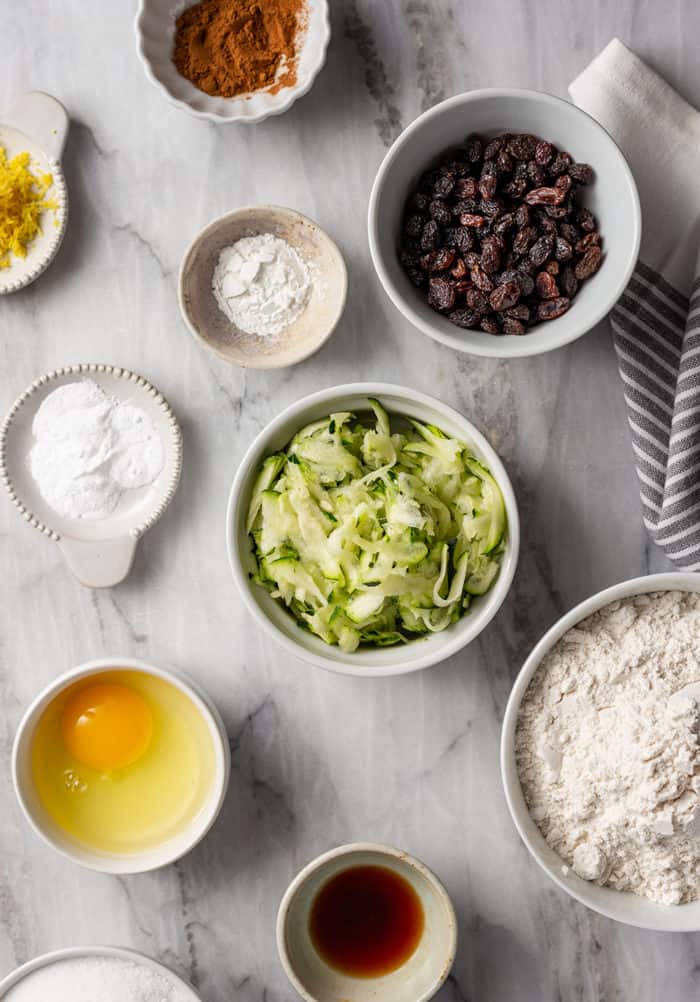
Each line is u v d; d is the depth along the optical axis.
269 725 0.69
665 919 0.63
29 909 0.69
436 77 0.67
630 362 0.66
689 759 0.61
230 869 0.69
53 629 0.69
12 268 0.67
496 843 0.68
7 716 0.69
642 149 0.66
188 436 0.68
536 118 0.63
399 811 0.68
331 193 0.67
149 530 0.68
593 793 0.62
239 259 0.66
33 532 0.69
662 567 0.68
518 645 0.68
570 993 0.69
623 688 0.63
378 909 0.67
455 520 0.64
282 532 0.64
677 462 0.64
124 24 0.67
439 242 0.64
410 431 0.66
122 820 0.68
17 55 0.67
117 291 0.68
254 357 0.66
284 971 0.69
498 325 0.64
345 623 0.64
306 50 0.65
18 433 0.67
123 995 0.66
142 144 0.68
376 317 0.68
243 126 0.67
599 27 0.67
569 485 0.68
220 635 0.68
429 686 0.68
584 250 0.64
